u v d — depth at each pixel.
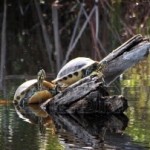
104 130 9.94
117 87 13.67
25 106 12.32
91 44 24.05
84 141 9.15
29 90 12.46
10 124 10.53
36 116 11.30
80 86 11.62
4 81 15.77
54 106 11.82
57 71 17.50
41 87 12.44
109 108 11.34
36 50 23.33
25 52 22.83
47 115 11.42
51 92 12.48
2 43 25.05
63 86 12.52
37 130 10.01
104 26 26.36
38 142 9.09
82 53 21.50
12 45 25.02
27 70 18.19
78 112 11.57
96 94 11.43
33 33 28.56
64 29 27.92
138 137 9.30
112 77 12.95
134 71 16.19
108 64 12.77
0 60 20.92
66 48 23.45
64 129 10.11
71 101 11.66
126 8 26.36
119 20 26.17
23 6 30.53
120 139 9.23
